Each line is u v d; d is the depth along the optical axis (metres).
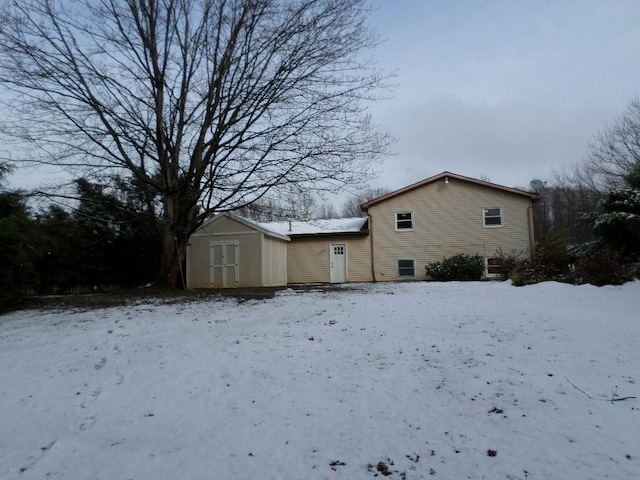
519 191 21.56
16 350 6.20
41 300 11.86
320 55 12.98
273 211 14.38
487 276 21.58
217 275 18.34
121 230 18.47
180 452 3.27
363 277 23.16
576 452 3.02
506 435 3.32
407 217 22.92
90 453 3.30
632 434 3.25
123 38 12.89
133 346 6.19
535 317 7.65
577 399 3.93
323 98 13.02
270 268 19.06
